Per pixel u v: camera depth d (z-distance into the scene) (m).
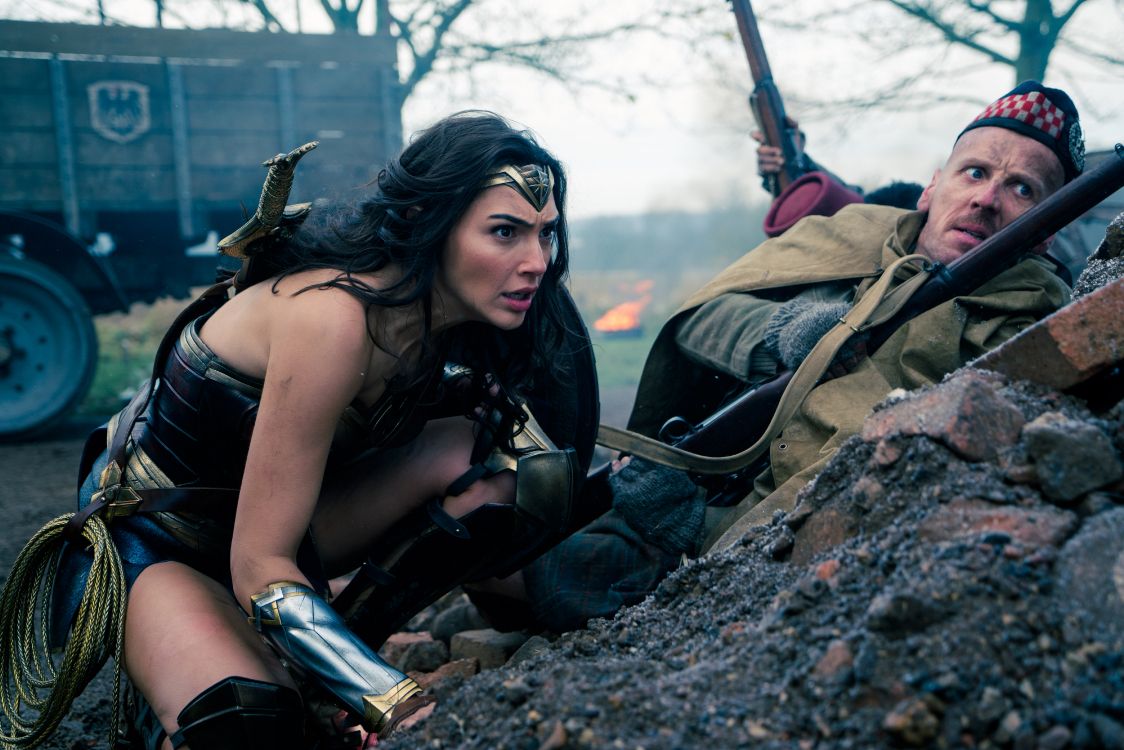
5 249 7.20
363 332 1.72
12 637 1.92
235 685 1.61
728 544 2.05
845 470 1.65
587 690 1.38
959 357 2.29
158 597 1.74
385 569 1.97
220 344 1.81
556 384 2.21
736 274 2.69
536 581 2.23
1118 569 1.24
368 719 1.61
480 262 1.74
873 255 2.56
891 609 1.26
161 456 1.88
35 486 5.38
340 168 7.99
